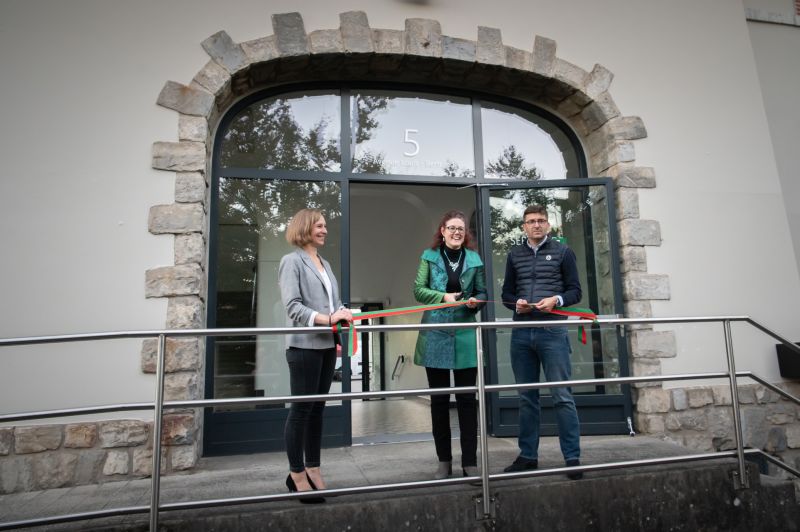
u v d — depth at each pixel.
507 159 4.96
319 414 2.63
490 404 4.32
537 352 2.99
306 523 2.40
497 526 2.57
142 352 3.61
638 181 4.61
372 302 10.99
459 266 3.04
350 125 4.68
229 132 4.48
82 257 3.66
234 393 4.04
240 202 4.33
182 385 3.58
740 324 4.56
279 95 4.64
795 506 3.00
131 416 3.54
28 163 3.69
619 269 4.56
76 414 2.23
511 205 4.69
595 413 4.37
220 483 3.08
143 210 3.79
